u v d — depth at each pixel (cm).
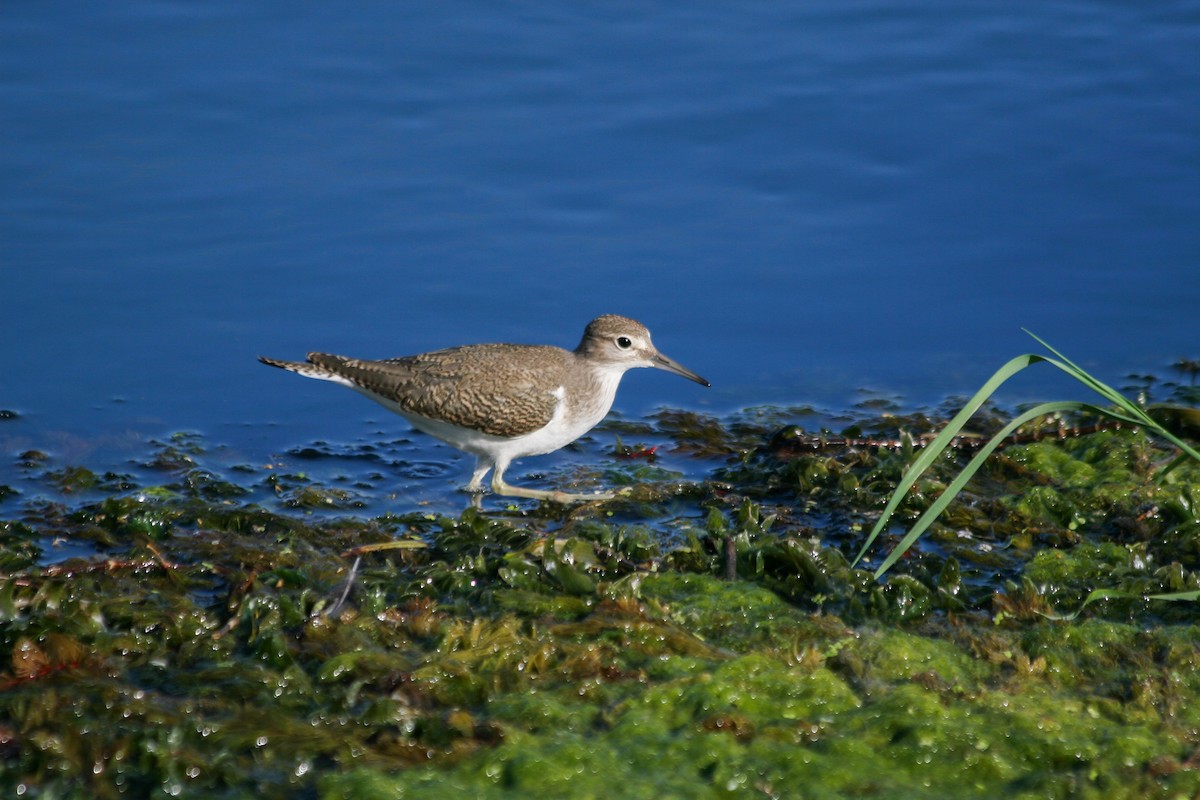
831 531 1323
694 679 1002
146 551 1209
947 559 1191
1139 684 998
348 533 1315
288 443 1568
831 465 1441
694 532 1280
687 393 1691
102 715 940
